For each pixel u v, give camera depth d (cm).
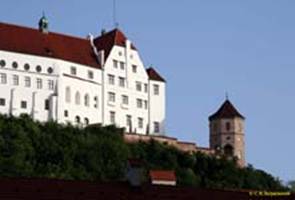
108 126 19512
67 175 15700
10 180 6309
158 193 6831
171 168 18288
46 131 17988
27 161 16162
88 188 6556
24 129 17500
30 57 19575
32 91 19350
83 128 19112
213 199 7025
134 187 6800
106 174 16662
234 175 18988
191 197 6962
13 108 18988
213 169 19100
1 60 19125
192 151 19712
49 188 6378
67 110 19825
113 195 6600
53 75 19725
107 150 17738
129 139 19500
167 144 19675
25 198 6178
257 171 19825
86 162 17012
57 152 16888
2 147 16300
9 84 19088
